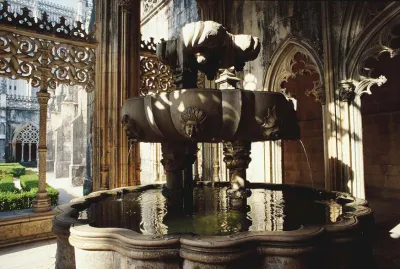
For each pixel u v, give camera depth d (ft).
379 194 31.45
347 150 19.62
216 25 9.99
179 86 11.39
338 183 20.18
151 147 44.62
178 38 11.02
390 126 30.60
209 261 6.37
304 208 11.56
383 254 14.64
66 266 8.32
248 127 9.80
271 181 26.11
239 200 11.27
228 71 10.79
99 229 7.79
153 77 25.04
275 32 25.46
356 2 19.40
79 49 21.18
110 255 7.41
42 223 18.52
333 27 20.74
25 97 107.55
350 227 7.50
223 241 6.52
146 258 6.70
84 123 52.80
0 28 17.85
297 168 39.09
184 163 12.05
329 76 20.71
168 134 10.40
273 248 6.75
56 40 20.03
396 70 30.01
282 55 24.98
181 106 9.30
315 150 36.94
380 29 18.07
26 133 100.17
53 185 52.26
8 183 34.76
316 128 36.86
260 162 26.96
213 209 11.73
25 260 14.90
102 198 13.37
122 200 13.26
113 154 20.56
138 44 22.08
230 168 11.66
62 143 64.75
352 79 19.61
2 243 16.88
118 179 20.53
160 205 12.34
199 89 9.25
